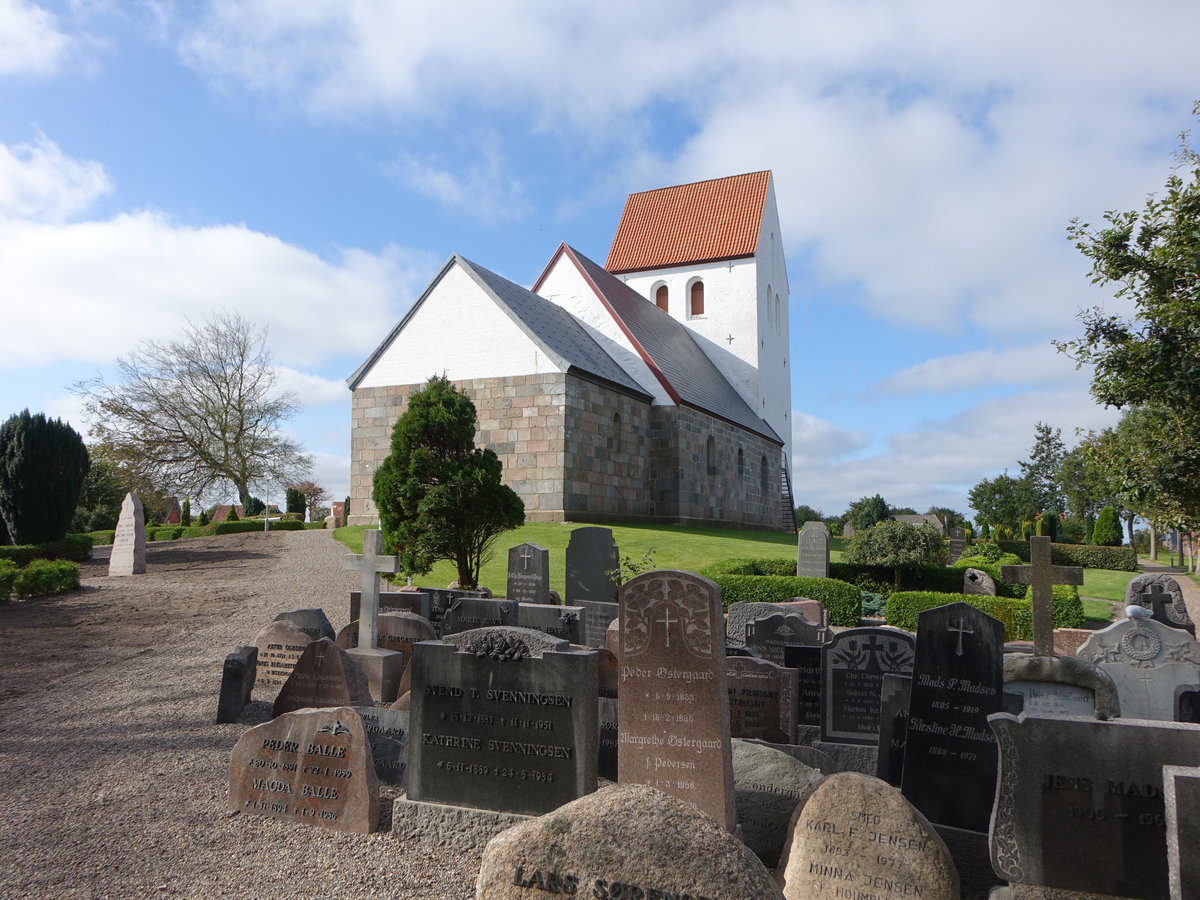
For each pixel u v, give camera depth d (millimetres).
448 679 5133
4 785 5824
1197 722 5570
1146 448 11242
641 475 27438
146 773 6062
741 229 41500
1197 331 9992
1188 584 25312
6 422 22000
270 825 5152
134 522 19328
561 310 30203
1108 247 10508
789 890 4121
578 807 2891
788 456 46344
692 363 35062
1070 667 5301
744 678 6891
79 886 4312
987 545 26562
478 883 2922
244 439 40281
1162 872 3857
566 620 9336
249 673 7773
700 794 4906
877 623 15531
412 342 25453
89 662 10031
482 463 15367
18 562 20156
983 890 4914
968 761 5203
